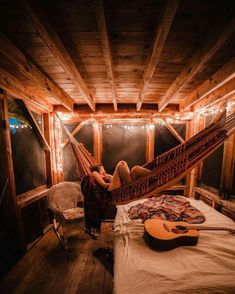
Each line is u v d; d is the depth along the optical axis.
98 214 1.88
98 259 2.08
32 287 1.67
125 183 1.61
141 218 2.03
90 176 1.88
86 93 2.28
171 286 1.08
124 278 1.16
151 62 1.42
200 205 2.46
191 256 1.37
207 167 2.83
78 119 3.33
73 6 1.00
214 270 1.21
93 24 1.15
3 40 1.21
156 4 1.00
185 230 1.61
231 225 1.86
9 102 2.16
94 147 3.36
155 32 1.17
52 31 1.14
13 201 2.01
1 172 1.95
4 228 1.99
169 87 2.34
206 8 1.01
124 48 1.43
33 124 2.58
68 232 2.25
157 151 3.38
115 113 3.21
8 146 1.96
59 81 2.13
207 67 1.74
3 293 1.61
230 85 2.05
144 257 1.37
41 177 2.90
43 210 2.85
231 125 1.37
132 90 2.46
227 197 2.33
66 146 3.41
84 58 1.59
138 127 3.37
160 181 1.46
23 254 2.14
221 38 1.09
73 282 1.73
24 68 1.50
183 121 3.32
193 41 1.33
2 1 0.93
